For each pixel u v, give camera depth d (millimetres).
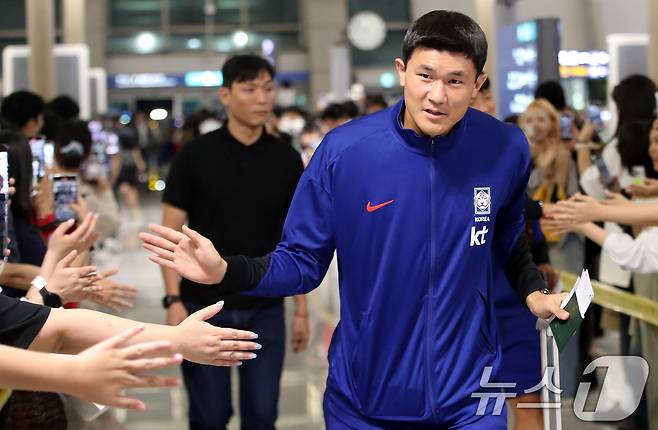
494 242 2742
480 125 2559
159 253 2391
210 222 3955
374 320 2531
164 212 4004
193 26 31172
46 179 4266
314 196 2564
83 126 5664
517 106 12078
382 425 2561
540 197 5352
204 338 2119
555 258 5277
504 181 2566
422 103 2393
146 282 10289
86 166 6773
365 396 2555
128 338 1818
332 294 8938
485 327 2592
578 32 22859
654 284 4527
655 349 4277
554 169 5348
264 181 3963
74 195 4184
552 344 2607
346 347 2586
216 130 3998
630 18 22250
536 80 11609
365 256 2533
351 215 2529
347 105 9398
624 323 4629
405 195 2494
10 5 30547
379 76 30531
